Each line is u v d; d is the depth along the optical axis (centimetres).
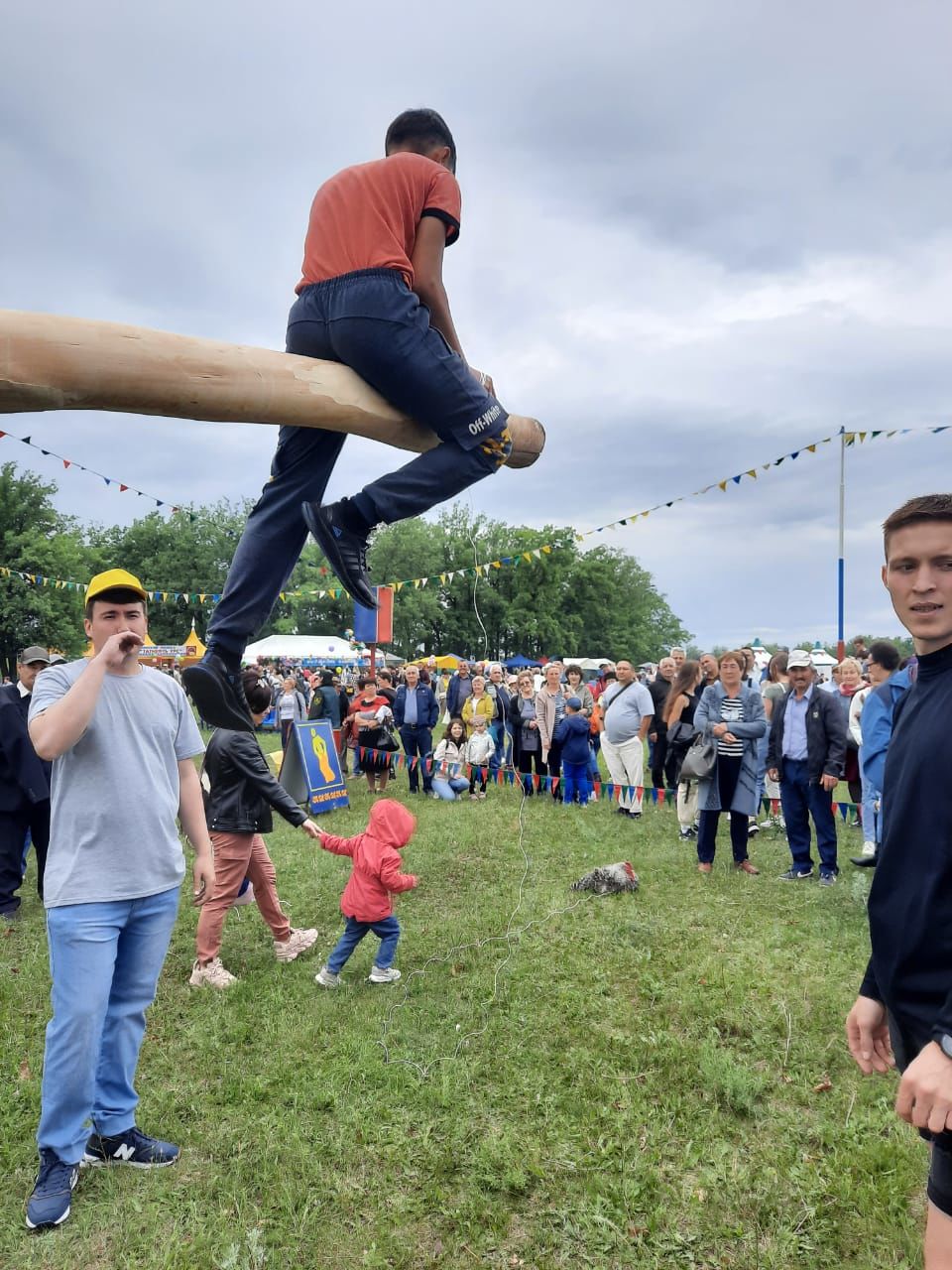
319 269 175
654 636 7506
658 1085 333
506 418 182
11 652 3538
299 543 199
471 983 433
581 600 5778
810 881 624
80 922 260
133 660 280
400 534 4959
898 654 572
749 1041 370
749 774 642
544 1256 244
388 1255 246
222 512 4903
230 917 559
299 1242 251
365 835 442
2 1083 338
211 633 193
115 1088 288
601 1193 269
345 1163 288
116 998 281
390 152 195
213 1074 350
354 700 1130
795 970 443
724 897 579
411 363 166
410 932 522
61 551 3584
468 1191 274
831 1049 359
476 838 752
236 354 149
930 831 144
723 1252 245
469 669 1238
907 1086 131
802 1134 303
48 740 243
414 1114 315
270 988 434
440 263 177
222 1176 282
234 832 441
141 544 4816
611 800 967
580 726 926
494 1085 334
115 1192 274
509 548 5112
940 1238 141
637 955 464
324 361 168
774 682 882
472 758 991
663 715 886
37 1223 256
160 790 277
